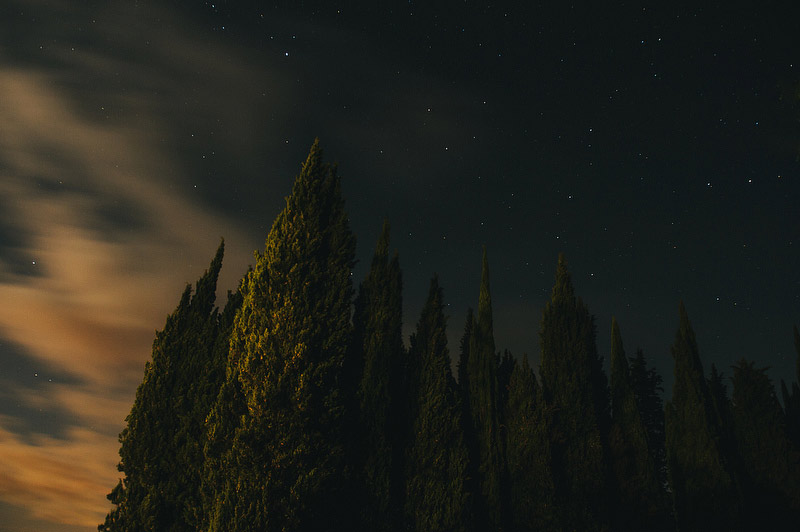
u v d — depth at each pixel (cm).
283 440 970
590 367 1580
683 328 1655
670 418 1609
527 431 1386
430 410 1224
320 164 1169
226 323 1318
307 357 1027
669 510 1479
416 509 1163
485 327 1460
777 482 1514
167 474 1210
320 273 1088
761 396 1595
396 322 1298
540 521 1312
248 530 922
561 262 1667
